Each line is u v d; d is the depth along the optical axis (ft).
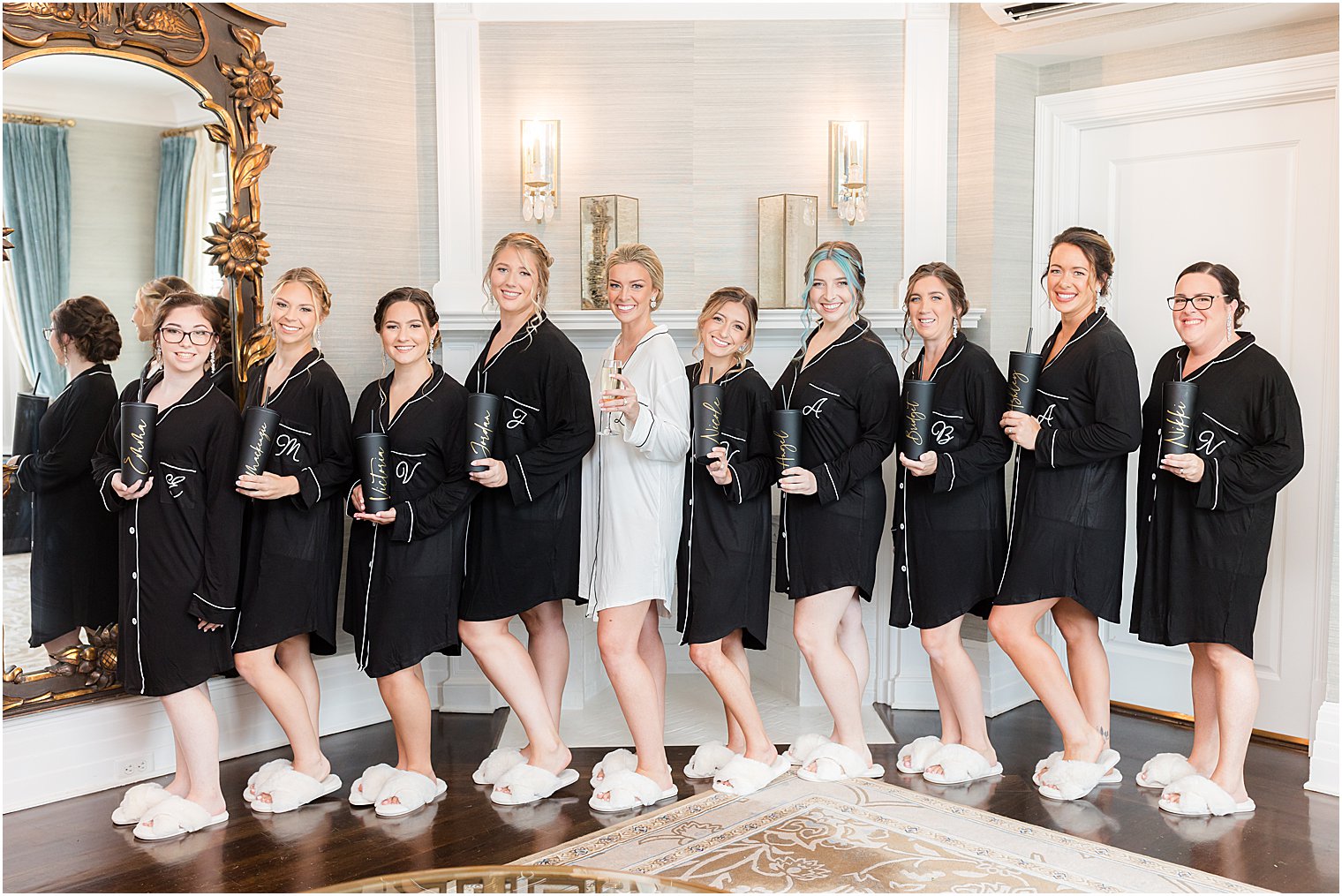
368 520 10.53
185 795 10.53
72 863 9.40
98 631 11.07
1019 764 11.87
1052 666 11.07
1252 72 12.46
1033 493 10.87
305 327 10.96
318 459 10.94
